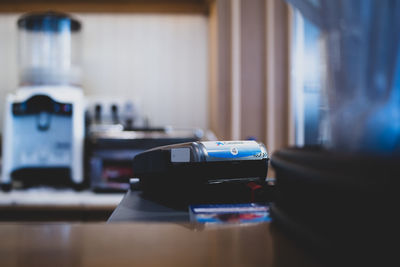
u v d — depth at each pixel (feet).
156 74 8.43
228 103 7.29
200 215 1.80
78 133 6.27
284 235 1.27
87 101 7.38
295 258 1.03
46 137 6.30
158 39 8.41
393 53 1.01
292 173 1.23
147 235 1.26
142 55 8.41
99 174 6.26
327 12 1.12
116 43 8.36
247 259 1.01
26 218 6.12
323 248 1.03
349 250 0.95
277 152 1.43
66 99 6.23
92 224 1.42
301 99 7.30
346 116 1.07
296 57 7.31
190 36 8.45
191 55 8.46
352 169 0.94
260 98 7.29
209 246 1.14
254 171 2.41
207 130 8.24
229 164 2.32
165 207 2.31
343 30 1.07
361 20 1.04
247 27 7.30
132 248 1.11
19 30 7.54
